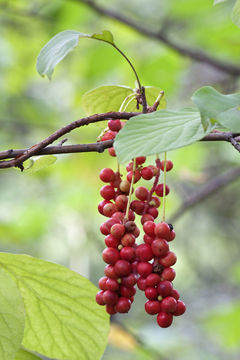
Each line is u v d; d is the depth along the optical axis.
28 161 2.29
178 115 1.80
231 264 10.73
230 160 7.47
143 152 1.62
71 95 7.90
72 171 7.01
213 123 1.59
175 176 7.07
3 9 7.24
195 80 7.73
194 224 10.72
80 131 7.00
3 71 8.10
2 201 8.12
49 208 7.03
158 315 1.87
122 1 8.25
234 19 2.45
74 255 7.70
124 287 1.90
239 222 10.35
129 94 2.53
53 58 1.96
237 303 6.50
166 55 6.68
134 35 7.32
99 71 7.06
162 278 1.87
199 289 10.27
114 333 5.36
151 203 2.03
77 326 2.31
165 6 7.23
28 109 8.30
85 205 7.29
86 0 5.80
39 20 7.55
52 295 2.28
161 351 6.43
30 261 2.18
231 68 5.94
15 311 2.16
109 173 2.10
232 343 6.70
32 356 2.35
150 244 1.89
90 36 2.07
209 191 5.71
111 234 1.91
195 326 8.51
